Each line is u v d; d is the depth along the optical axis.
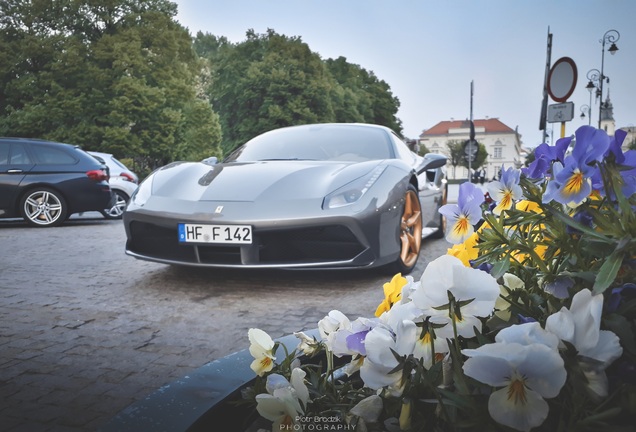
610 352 0.44
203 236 3.53
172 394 0.71
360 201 3.54
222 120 40.97
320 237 3.50
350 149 4.65
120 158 28.45
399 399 0.54
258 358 0.68
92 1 28.08
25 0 27.52
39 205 8.62
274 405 0.56
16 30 27.48
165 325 2.92
